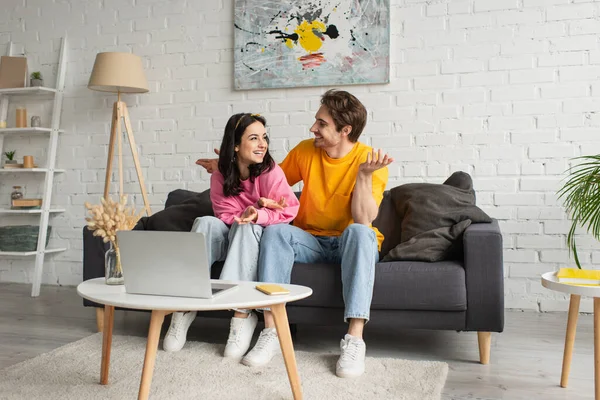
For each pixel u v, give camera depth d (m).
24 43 4.05
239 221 2.11
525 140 3.16
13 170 3.81
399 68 3.33
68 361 2.17
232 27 3.62
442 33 3.27
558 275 1.77
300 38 3.44
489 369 2.16
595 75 3.06
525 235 3.16
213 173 2.50
